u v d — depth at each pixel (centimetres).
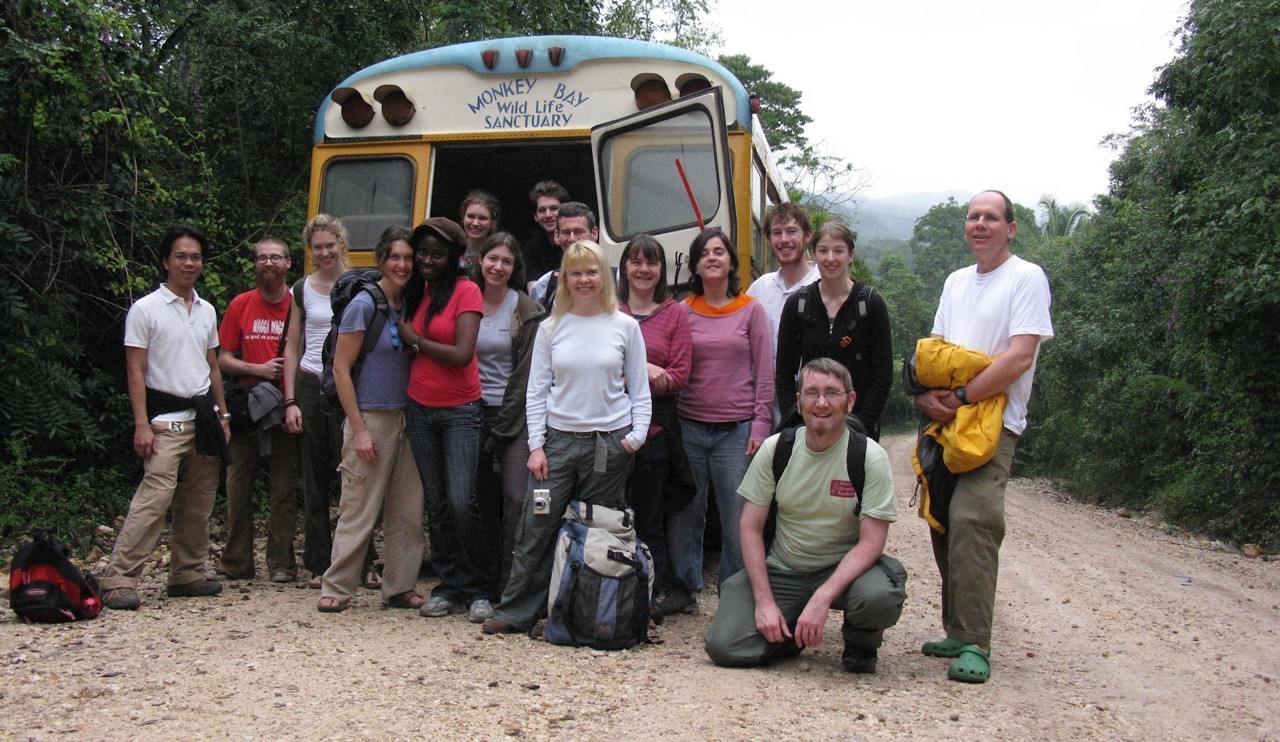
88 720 350
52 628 474
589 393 487
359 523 530
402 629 497
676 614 566
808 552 462
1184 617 682
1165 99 1388
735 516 538
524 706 381
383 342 520
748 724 373
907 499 1644
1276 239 1093
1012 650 540
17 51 694
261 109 987
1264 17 1072
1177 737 404
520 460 529
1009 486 2280
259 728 346
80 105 743
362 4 999
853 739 364
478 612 520
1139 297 1895
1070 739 387
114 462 809
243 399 596
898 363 5153
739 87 694
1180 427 1603
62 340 759
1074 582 806
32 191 747
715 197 620
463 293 518
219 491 834
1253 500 1223
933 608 635
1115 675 498
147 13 900
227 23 902
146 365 537
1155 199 1823
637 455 524
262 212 976
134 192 777
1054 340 2166
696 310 552
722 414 542
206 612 523
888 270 6131
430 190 704
